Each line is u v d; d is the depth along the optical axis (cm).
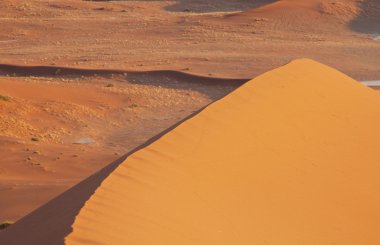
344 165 2395
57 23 11506
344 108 3027
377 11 11388
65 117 5941
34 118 5825
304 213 1916
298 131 2589
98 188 1623
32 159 4366
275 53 8931
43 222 1727
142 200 1620
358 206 2077
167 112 6328
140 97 6738
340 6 11500
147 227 1484
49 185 3456
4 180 3734
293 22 10869
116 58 8725
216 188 1877
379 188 2269
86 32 10888
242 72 7806
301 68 3309
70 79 7631
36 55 9156
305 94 3002
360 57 8694
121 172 1745
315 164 2334
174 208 1639
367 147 2647
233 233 1623
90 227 1411
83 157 4484
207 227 1598
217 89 7125
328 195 2095
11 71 8006
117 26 11238
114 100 6606
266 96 2788
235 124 2406
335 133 2695
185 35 10225
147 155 1936
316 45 9456
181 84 7306
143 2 15112
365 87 3534
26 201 3120
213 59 8494
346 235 1834
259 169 2133
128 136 5516
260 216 1797
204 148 2131
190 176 1902
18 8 13100
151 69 7762
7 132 5416
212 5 15112
